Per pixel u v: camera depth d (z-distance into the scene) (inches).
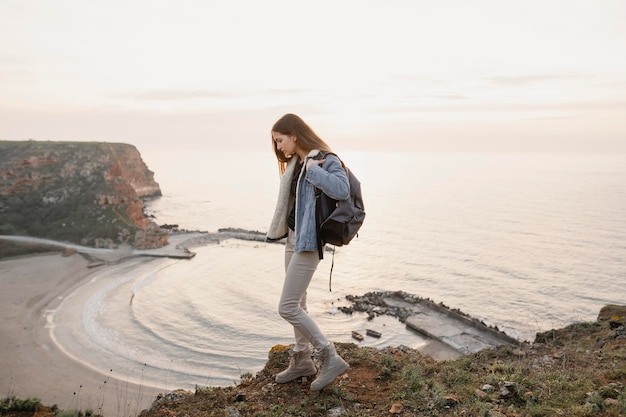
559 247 4242.1
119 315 2138.3
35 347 1716.3
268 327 2022.6
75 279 2787.9
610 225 5674.2
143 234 3836.1
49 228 4069.9
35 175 4788.4
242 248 3895.2
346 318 2026.3
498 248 4188.0
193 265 3238.2
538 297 2576.3
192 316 2146.9
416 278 3006.9
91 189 4665.4
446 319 1977.1
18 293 2456.9
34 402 276.1
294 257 159.6
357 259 3636.8
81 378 1456.7
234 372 1558.8
